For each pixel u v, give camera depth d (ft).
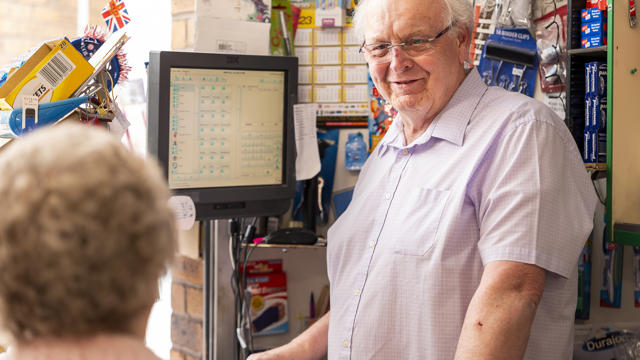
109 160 1.75
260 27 6.24
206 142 5.79
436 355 4.00
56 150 1.72
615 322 5.62
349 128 6.66
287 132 6.11
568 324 4.11
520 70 6.04
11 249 1.62
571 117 5.37
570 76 5.37
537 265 3.71
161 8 6.95
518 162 3.91
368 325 4.34
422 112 4.55
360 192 5.06
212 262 6.32
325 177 6.67
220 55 5.72
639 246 5.12
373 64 4.64
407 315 4.18
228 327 6.34
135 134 7.20
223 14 6.08
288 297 6.57
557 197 3.84
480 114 4.33
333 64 6.66
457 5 4.46
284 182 6.17
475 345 3.57
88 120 4.98
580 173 4.12
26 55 5.16
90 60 5.25
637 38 5.17
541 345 4.02
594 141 5.27
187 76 5.65
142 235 1.73
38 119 4.58
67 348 1.73
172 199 5.53
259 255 6.45
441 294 4.02
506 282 3.67
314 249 6.59
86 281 1.65
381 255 4.38
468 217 4.08
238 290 6.12
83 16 8.10
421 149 4.56
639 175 5.23
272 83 6.04
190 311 6.84
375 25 4.52
